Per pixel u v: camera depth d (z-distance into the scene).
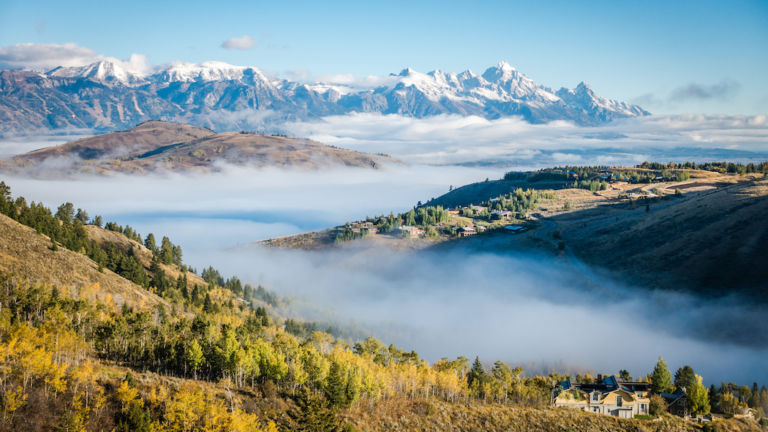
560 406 133.25
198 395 96.31
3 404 83.31
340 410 114.25
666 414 133.50
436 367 163.38
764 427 138.75
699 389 134.75
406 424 115.31
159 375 113.69
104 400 90.19
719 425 130.38
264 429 98.81
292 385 123.00
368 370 126.62
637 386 139.88
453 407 126.50
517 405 133.88
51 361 99.81
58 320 120.56
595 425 123.00
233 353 119.00
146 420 88.88
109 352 122.06
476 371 151.62
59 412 86.94
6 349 92.31
